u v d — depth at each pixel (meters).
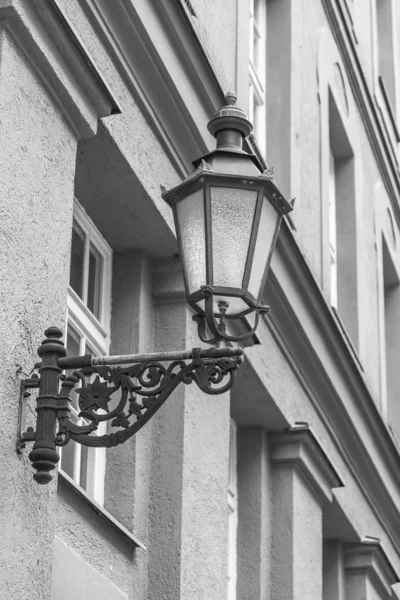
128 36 10.11
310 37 16.64
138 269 10.88
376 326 18.80
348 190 18.27
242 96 13.00
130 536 9.95
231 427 13.53
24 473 7.66
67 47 8.48
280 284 13.27
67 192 8.57
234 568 13.17
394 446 17.16
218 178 7.82
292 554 13.43
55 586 8.63
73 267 10.33
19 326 7.77
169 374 7.70
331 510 15.48
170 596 10.25
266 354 13.23
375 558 16.48
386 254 20.66
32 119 8.23
